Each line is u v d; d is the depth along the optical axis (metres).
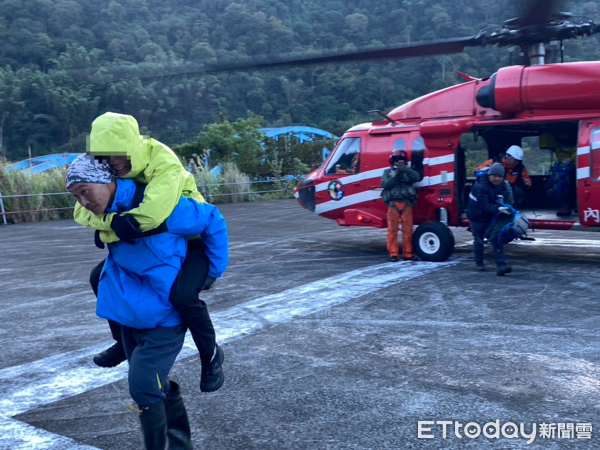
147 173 2.80
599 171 8.30
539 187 10.62
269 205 24.38
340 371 4.69
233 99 77.88
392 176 9.37
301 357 5.04
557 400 4.01
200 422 3.85
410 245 9.51
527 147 10.61
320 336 5.62
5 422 3.90
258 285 8.02
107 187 2.72
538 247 10.80
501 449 3.38
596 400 4.00
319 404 4.07
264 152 30.73
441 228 9.23
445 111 9.65
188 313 2.94
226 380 4.56
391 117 10.28
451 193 9.31
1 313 6.98
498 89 8.73
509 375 4.49
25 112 67.75
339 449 3.42
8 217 20.05
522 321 5.93
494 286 7.52
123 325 3.01
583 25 7.77
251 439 3.59
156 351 2.89
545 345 5.17
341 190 10.55
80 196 2.69
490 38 7.76
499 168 8.00
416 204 9.77
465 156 10.15
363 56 6.94
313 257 10.37
